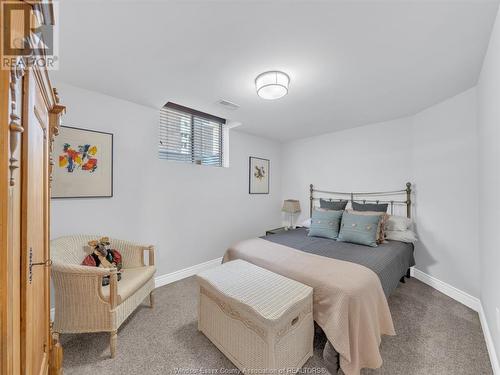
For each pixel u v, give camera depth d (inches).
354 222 101.9
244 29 52.2
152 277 83.4
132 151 95.9
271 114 111.1
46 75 34.4
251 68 69.2
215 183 129.3
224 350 60.7
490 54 57.3
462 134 87.7
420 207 106.7
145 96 89.9
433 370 56.1
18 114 24.7
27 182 27.2
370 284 61.1
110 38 55.4
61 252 69.6
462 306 86.0
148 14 47.5
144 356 61.1
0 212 21.3
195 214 119.7
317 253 84.6
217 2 44.5
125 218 93.7
